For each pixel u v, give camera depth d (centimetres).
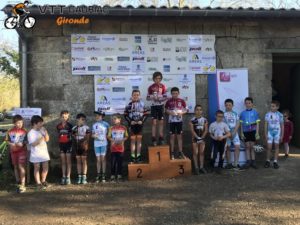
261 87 1010
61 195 786
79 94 952
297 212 665
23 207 718
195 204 713
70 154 879
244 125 958
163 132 964
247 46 1003
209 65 988
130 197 762
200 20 952
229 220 634
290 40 1019
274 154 960
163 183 851
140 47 966
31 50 940
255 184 824
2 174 939
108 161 945
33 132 853
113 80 959
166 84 974
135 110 920
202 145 924
